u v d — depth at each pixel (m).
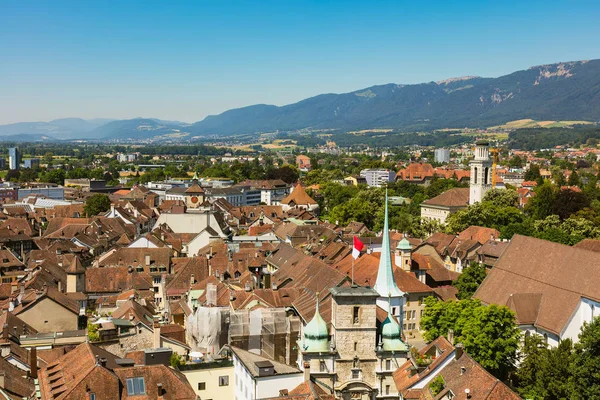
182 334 133.62
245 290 143.88
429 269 182.75
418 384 97.94
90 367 84.69
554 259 142.12
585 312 126.56
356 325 104.25
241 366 104.19
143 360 102.69
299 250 188.00
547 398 101.81
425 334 134.38
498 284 151.00
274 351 126.38
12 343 109.75
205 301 142.50
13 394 91.19
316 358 103.31
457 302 132.38
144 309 146.50
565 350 108.75
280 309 129.75
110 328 125.25
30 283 159.12
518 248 154.12
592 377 96.81
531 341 118.00
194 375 106.31
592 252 134.25
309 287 141.25
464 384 87.69
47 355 108.25
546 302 134.62
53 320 132.12
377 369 105.00
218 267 184.88
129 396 83.69
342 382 104.12
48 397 83.38
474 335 114.94
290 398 86.69
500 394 82.81
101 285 177.62
